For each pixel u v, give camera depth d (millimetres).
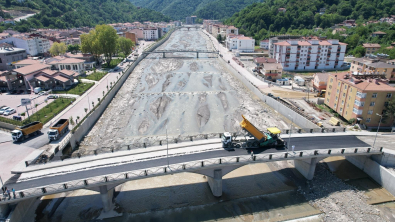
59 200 47812
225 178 54688
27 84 98125
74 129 65250
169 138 67688
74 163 47750
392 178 48594
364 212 44438
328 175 54906
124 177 42312
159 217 44312
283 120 79750
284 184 52562
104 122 78250
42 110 78750
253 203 47438
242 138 55719
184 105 90688
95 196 49000
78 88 102562
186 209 46156
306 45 136375
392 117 64625
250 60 168375
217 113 84062
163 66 153250
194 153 50312
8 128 67812
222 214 44969
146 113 84375
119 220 43625
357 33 187000
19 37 158500
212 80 121938
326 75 96938
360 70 106125
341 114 74250
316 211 45281
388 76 96000
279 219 43656
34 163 47812
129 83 119375
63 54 159500
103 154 50625
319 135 59281
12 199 38188
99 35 144250
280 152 50281
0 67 127688
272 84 111000
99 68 143500
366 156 55031
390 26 190000
